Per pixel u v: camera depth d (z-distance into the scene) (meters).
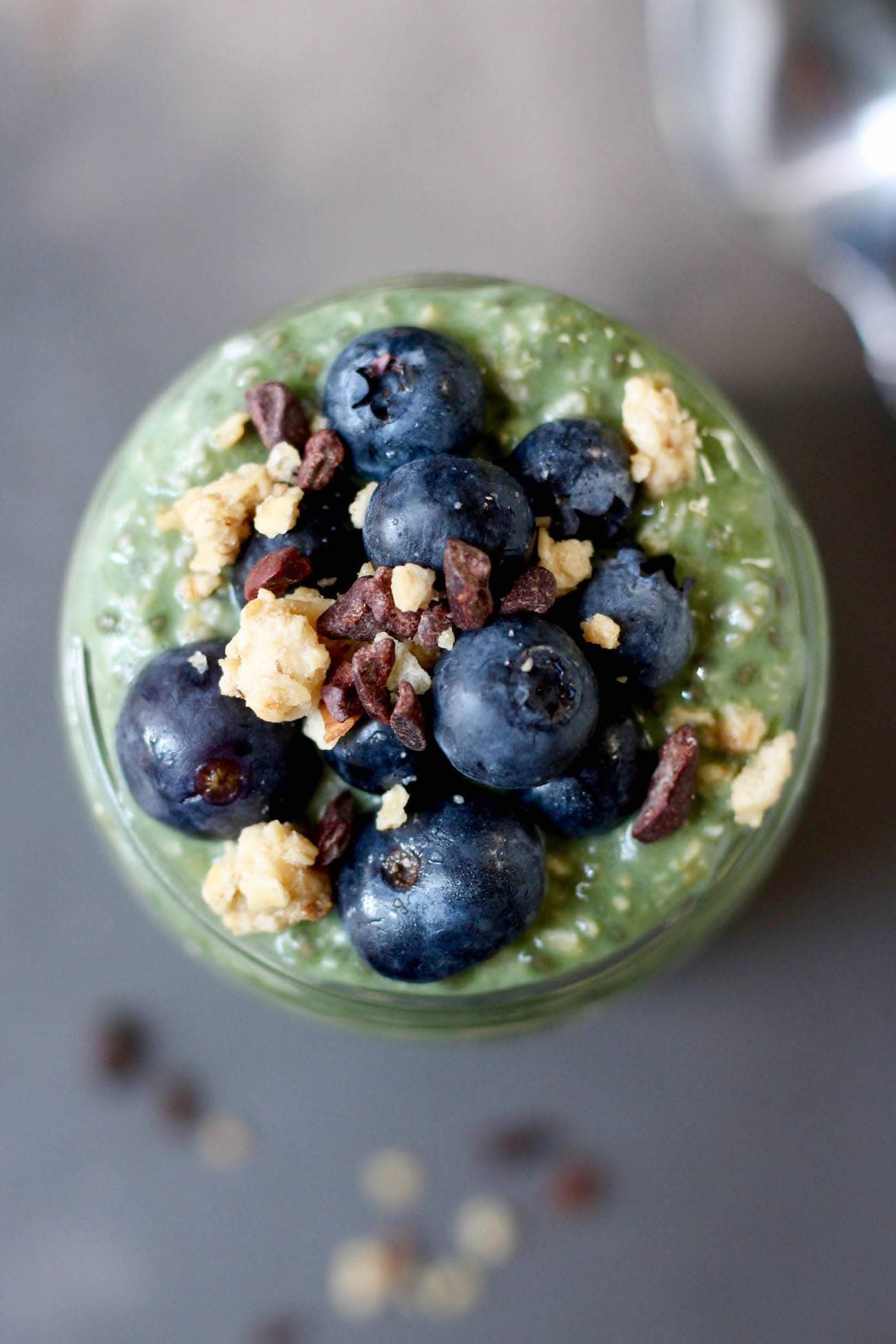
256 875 0.20
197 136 0.27
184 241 0.27
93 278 0.27
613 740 0.20
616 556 0.20
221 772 0.20
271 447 0.21
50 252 0.27
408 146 0.27
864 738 0.26
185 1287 0.28
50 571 0.27
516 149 0.27
